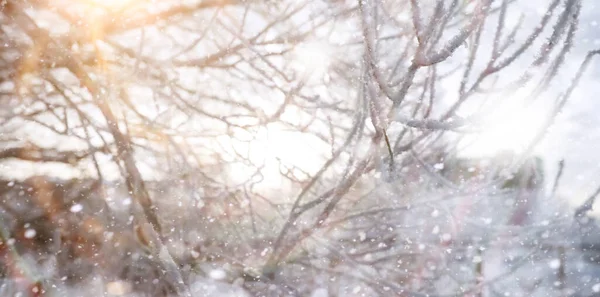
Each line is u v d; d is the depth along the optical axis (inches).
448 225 201.0
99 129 207.2
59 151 245.3
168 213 215.0
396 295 186.1
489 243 186.2
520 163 147.4
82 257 259.4
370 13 112.3
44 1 207.0
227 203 218.5
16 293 262.1
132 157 167.8
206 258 196.4
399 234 213.6
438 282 197.6
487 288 189.0
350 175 160.9
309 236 187.2
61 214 265.4
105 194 244.2
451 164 178.7
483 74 116.6
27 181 265.1
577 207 182.9
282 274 193.6
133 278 239.1
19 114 225.8
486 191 165.2
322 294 200.5
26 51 193.0
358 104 148.5
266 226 219.3
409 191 187.5
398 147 162.4
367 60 120.7
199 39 202.5
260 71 208.1
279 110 197.2
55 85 204.4
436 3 100.9
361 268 180.7
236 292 187.8
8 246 265.6
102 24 204.5
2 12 177.6
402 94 111.4
